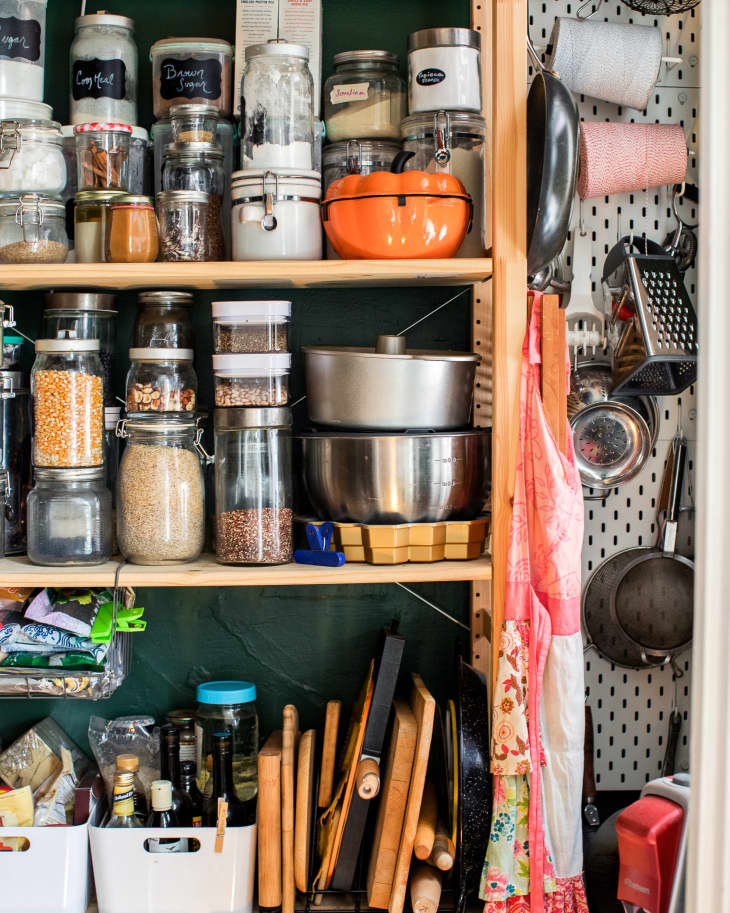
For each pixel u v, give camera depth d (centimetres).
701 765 102
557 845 140
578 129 136
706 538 102
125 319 170
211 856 143
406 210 136
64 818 151
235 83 158
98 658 145
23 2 151
